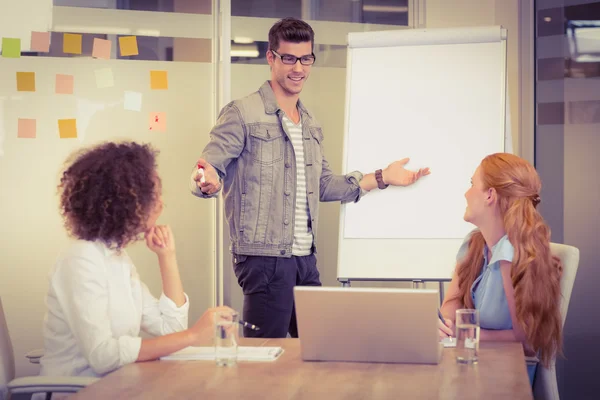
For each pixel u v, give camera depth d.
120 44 3.47
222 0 3.55
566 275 2.08
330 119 3.82
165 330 1.99
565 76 3.53
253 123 2.78
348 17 3.80
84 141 3.43
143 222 1.84
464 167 2.97
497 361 1.64
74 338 1.80
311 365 1.61
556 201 3.57
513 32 3.77
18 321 3.38
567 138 3.51
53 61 3.39
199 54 3.56
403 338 1.59
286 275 2.78
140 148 1.86
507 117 3.00
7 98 3.35
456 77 3.03
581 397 3.37
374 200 3.00
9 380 1.87
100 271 1.78
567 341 3.42
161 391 1.36
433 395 1.32
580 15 3.45
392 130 3.03
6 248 3.38
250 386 1.40
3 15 3.32
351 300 1.58
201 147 3.57
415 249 2.95
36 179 3.39
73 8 3.41
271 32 2.85
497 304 2.09
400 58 3.07
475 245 2.24
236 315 1.63
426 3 3.85
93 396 1.33
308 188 2.85
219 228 3.57
